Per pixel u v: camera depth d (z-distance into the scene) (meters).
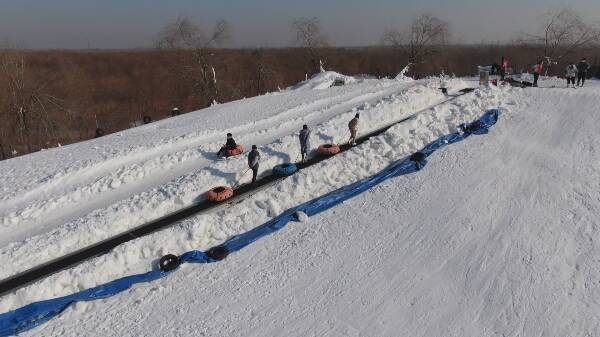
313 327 11.09
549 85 30.11
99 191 17.45
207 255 13.56
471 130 20.38
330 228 14.86
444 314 11.27
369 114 23.05
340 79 41.94
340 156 18.75
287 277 12.82
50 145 41.59
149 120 40.56
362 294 12.05
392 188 16.72
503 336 10.56
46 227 15.05
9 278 12.34
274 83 65.00
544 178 16.12
